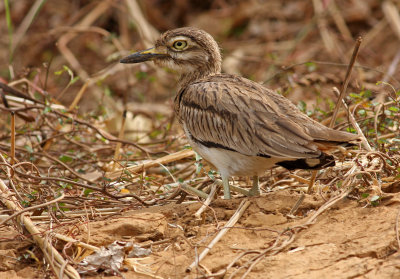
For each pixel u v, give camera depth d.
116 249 8.23
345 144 8.84
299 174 11.52
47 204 8.74
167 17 23.64
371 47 20.88
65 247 8.09
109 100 17.36
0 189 9.72
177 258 8.13
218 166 9.86
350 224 8.51
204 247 8.23
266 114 9.19
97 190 10.19
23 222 8.63
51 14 22.92
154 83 19.12
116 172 12.27
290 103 9.55
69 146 14.56
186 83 11.44
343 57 19.77
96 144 14.12
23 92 15.09
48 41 21.36
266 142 9.00
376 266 7.45
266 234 8.56
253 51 21.66
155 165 12.49
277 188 10.84
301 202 9.27
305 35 21.19
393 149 10.17
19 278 7.98
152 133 15.27
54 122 15.02
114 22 22.61
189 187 10.12
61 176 11.52
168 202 10.59
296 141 8.80
